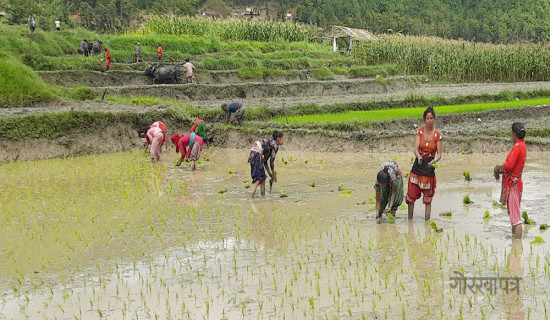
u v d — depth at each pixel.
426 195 10.68
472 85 40.25
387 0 107.31
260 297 7.45
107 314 7.09
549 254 8.62
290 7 106.69
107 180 15.27
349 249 9.23
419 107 28.09
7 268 8.74
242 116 22.47
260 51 43.66
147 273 8.42
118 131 20.92
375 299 7.25
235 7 104.56
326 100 29.30
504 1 112.62
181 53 38.44
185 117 22.48
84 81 31.11
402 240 9.61
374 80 37.38
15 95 22.39
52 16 59.12
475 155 18.95
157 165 17.66
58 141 19.34
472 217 11.03
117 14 76.38
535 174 15.19
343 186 14.26
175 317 6.94
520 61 43.44
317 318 6.79
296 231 10.34
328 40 55.53
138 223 11.06
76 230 10.62
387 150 20.03
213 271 8.41
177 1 85.00
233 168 17.14
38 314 7.15
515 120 25.02
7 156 18.12
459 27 102.38
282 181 15.04
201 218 11.36
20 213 11.88
